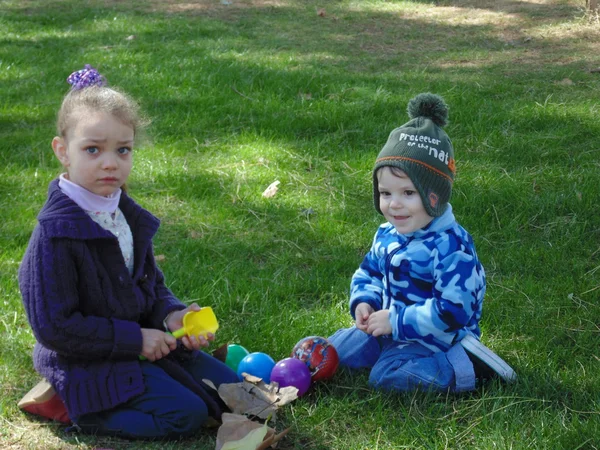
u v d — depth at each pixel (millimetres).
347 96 4422
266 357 2406
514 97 4375
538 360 2486
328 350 2418
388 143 2381
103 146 2195
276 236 3184
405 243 2398
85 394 2180
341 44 5637
